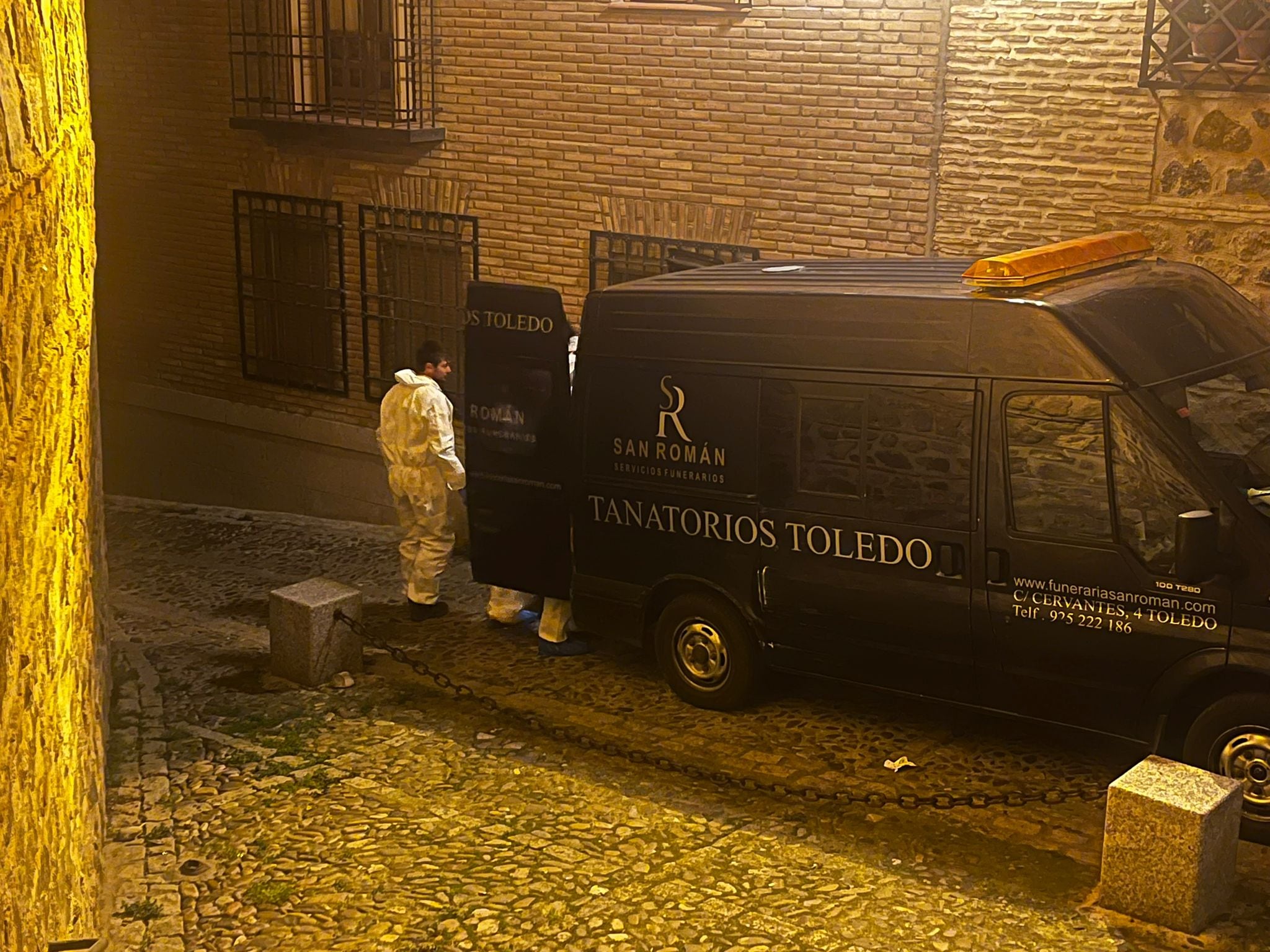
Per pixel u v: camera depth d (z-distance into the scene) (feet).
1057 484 22.29
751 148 36.91
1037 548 22.52
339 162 46.16
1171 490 21.24
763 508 25.59
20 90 10.58
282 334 49.70
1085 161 31.65
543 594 30.45
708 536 26.48
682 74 37.76
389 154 44.78
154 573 42.34
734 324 25.80
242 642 33.83
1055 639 22.57
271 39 46.70
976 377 22.98
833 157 35.47
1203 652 21.09
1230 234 30.12
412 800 23.98
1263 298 29.94
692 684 27.66
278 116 46.91
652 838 22.22
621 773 24.84
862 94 34.60
